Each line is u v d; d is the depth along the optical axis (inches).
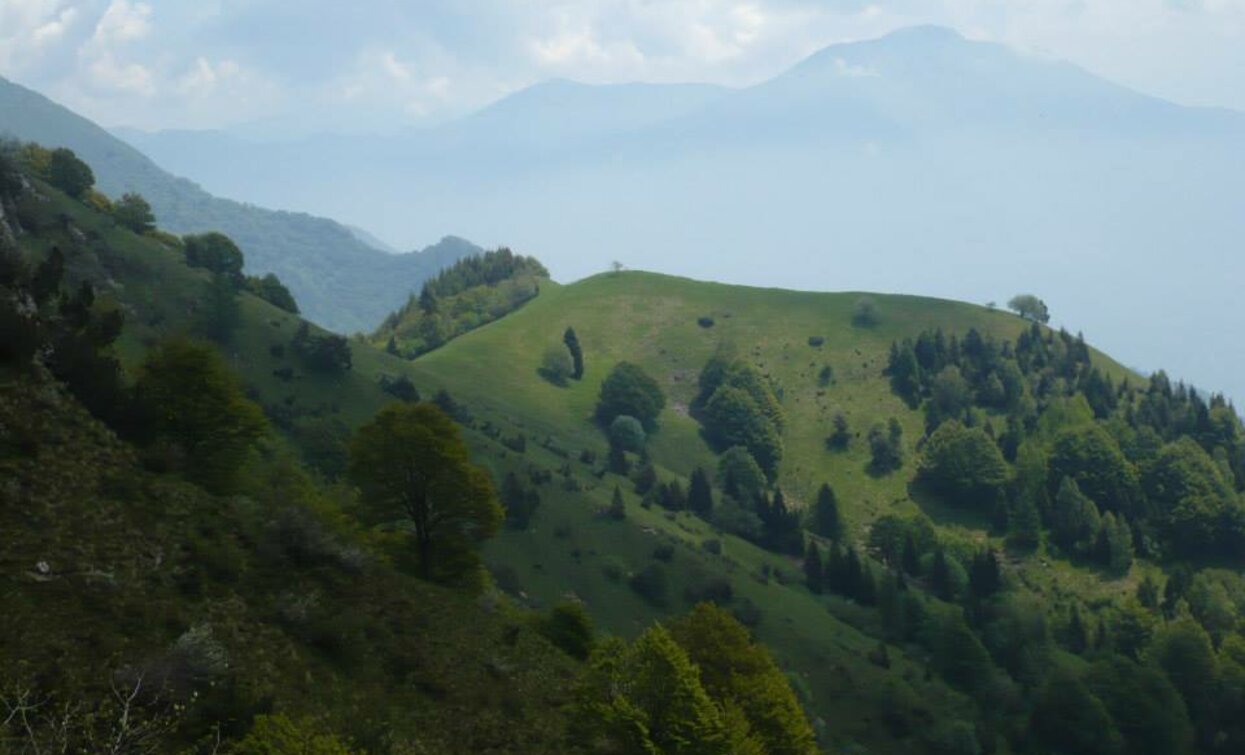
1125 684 4714.6
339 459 4229.8
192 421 2066.9
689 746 1326.3
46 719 900.6
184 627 1225.4
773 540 6707.7
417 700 1432.1
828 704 4261.8
